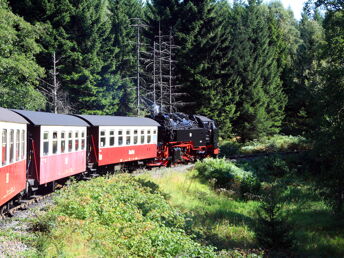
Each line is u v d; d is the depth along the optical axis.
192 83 45.09
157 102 43.66
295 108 59.50
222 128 45.94
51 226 10.76
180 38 45.97
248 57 50.12
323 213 21.48
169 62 44.44
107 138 22.34
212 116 44.88
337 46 19.53
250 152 44.19
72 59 38.69
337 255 14.68
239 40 51.25
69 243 9.88
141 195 16.52
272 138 49.62
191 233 14.53
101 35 43.72
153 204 15.62
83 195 14.70
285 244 14.59
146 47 51.72
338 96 18.58
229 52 46.22
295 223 19.08
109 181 18.72
